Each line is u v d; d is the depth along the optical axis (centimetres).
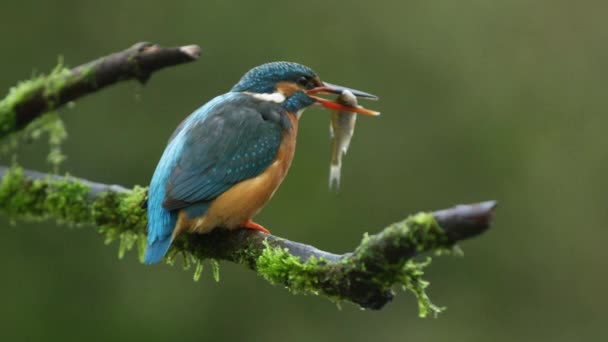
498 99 1630
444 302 1520
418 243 430
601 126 1623
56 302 1473
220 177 654
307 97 744
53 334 1463
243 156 669
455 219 414
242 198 657
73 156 1504
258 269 545
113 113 1524
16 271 1463
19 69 1560
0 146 550
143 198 632
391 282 464
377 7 1638
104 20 1589
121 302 1473
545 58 1666
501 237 1566
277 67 750
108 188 635
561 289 1541
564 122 1625
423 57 1636
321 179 1527
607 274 1544
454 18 1658
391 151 1585
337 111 733
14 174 622
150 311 1464
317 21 1631
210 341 1471
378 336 1477
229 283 1480
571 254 1559
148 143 1530
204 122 685
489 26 1677
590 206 1579
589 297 1534
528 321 1520
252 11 1614
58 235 1480
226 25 1603
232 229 654
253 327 1474
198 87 1578
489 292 1537
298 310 1480
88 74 509
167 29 1598
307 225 1512
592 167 1598
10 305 1458
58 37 1573
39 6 1571
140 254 654
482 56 1652
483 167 1595
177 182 638
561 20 1686
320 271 501
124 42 1589
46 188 624
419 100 1619
